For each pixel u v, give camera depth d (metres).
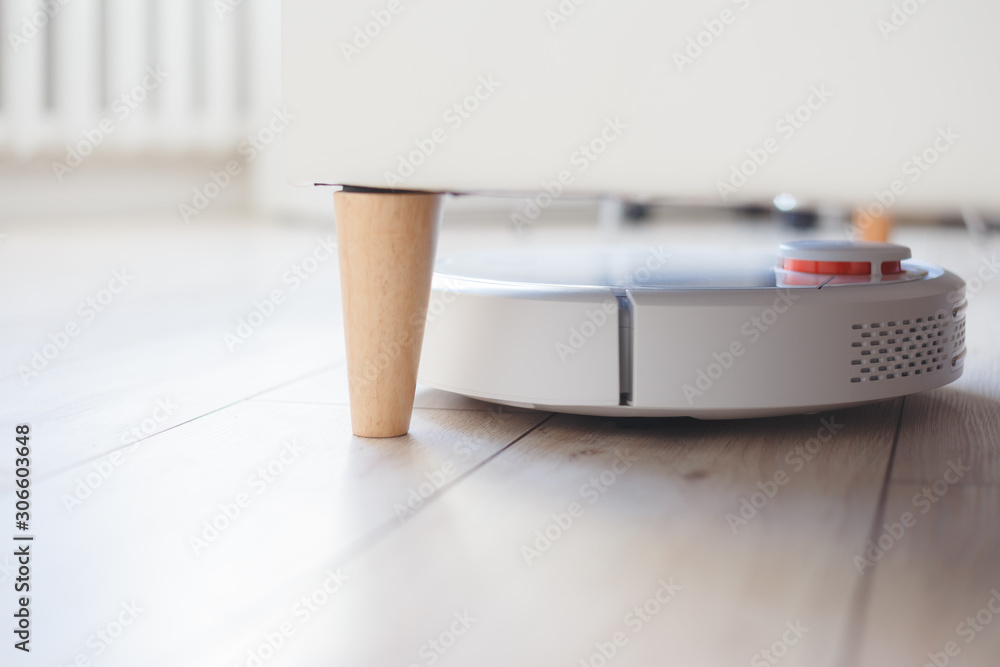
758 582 0.50
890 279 0.81
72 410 0.87
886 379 0.76
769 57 0.54
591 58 0.58
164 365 1.09
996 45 0.49
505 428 0.81
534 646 0.43
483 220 3.91
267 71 3.60
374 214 0.72
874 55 0.51
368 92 0.65
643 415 0.77
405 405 0.78
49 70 3.06
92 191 3.46
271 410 0.88
